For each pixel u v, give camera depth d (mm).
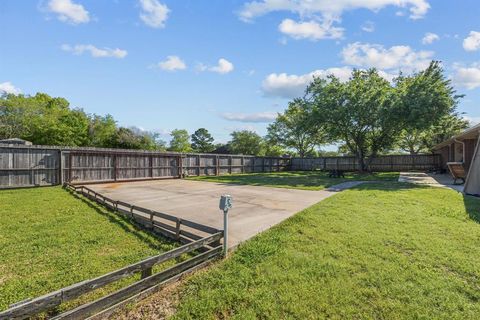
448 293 2543
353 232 4363
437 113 13852
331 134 19688
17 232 4535
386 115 15219
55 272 3111
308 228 4629
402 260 3270
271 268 3104
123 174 14164
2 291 2686
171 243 4102
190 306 2391
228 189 10602
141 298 2498
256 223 5137
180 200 7938
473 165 8367
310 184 12227
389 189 9758
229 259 3408
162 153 15945
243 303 2432
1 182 10180
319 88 18875
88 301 2539
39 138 24312
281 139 34375
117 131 29328
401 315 2236
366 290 2602
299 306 2367
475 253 3465
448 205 6547
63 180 11875
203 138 47438
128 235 4434
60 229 4719
